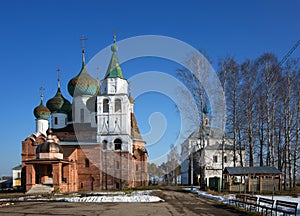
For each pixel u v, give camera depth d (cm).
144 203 2791
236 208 2322
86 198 3206
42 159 4681
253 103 4134
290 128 4025
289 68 4028
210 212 2125
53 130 5944
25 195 4172
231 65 4212
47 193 4394
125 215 2019
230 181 4009
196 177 6862
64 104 6272
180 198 3288
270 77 4066
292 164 4081
